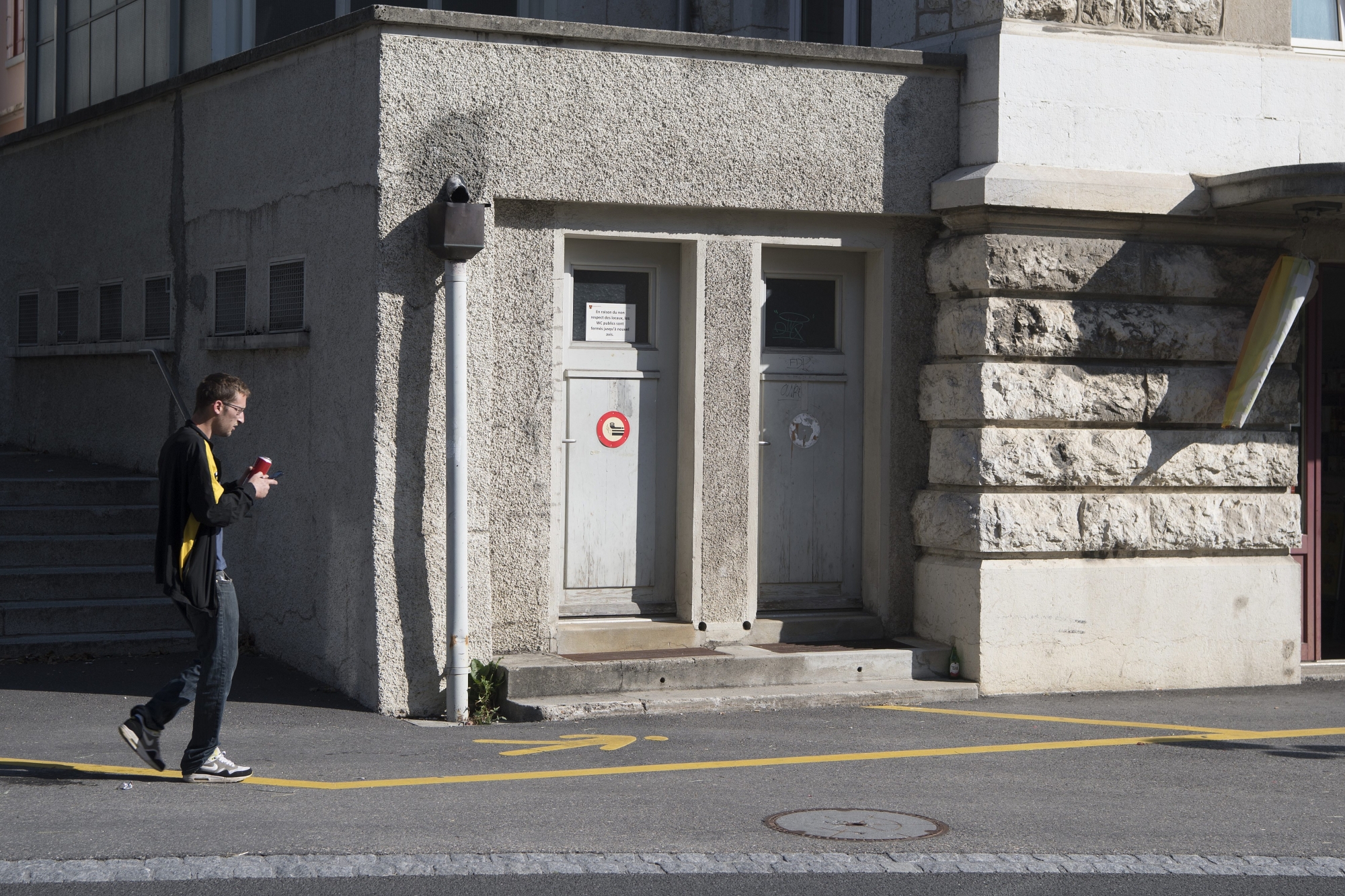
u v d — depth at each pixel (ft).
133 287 41.06
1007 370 32.71
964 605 32.81
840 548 34.65
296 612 32.96
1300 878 19.33
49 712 28.48
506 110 30.35
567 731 28.22
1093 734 28.71
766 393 34.01
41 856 18.76
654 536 33.14
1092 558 33.55
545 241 31.24
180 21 43.62
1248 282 34.68
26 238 48.06
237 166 35.53
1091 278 33.30
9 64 62.44
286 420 33.45
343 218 30.63
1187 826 21.81
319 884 17.97
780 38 40.04
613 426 32.73
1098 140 33.65
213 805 21.63
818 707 30.99
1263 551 35.17
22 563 35.73
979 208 32.58
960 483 33.04
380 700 29.25
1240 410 34.01
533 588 31.32
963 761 26.07
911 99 33.47
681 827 20.89
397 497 29.43
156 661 33.53
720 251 32.58
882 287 33.96
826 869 19.06
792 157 32.58
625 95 31.30
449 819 21.07
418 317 29.58
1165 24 34.55
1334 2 37.35
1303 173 31.63
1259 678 34.83
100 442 43.24
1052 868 19.44
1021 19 33.27
